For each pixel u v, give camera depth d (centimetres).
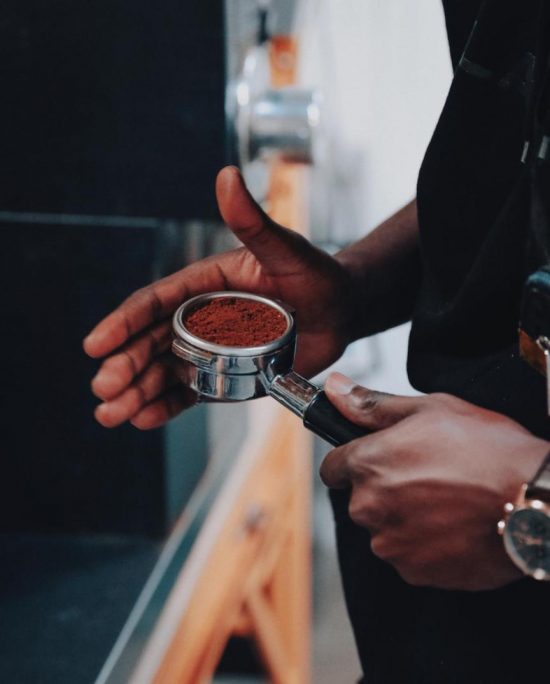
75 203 115
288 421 186
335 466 73
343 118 247
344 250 97
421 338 84
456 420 70
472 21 79
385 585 85
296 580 189
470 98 77
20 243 116
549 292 67
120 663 107
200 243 129
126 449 121
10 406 121
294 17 180
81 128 113
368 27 240
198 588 134
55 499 123
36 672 104
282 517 179
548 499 65
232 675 199
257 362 79
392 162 252
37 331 118
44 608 112
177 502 126
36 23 110
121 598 114
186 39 110
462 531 68
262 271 90
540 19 70
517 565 67
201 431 134
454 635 80
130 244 115
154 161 113
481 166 78
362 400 75
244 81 124
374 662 87
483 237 80
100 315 117
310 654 229
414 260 98
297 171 189
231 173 82
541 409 75
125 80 111
